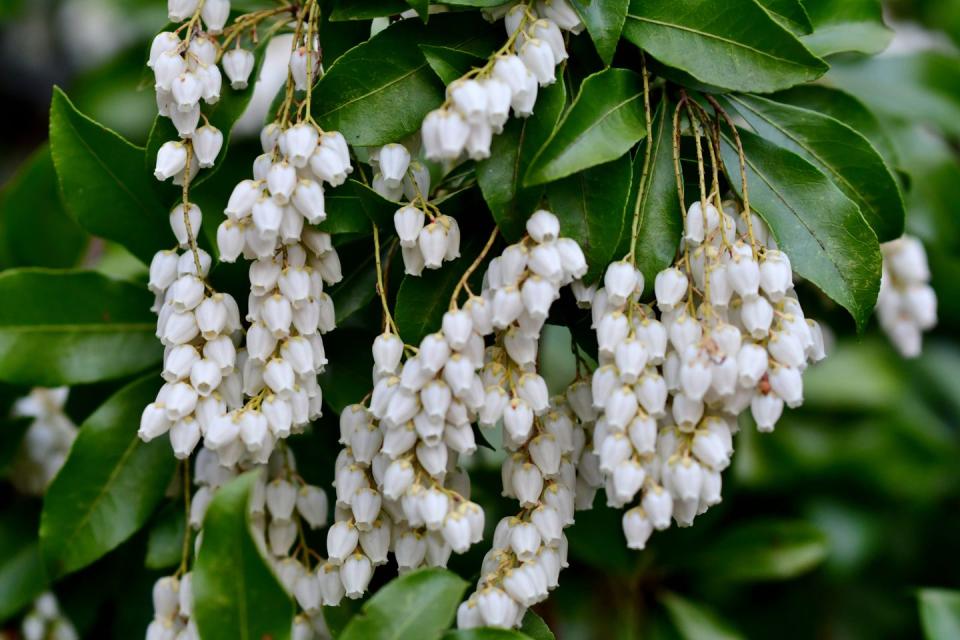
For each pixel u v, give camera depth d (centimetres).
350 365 85
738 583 101
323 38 84
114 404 87
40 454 93
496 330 81
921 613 90
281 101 84
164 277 82
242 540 80
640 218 81
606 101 81
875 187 84
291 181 80
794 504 102
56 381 88
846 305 82
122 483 87
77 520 86
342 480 81
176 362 81
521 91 79
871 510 102
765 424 80
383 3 82
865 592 102
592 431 82
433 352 79
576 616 98
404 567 82
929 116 99
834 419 103
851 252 82
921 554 102
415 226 81
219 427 80
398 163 81
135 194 87
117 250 99
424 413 80
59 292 88
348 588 82
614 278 80
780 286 80
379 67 82
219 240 81
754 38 81
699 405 80
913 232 98
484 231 83
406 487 80
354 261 85
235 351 82
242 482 80
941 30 106
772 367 80
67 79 142
